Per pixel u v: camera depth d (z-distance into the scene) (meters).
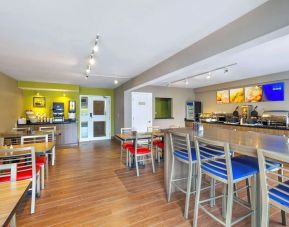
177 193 2.58
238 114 5.67
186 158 2.09
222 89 6.23
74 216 2.03
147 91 6.47
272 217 1.98
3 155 2.24
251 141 1.73
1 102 4.14
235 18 1.93
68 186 2.83
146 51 2.95
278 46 2.69
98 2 1.64
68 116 6.41
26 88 5.58
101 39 2.46
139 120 6.29
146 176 3.26
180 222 1.92
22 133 3.95
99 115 7.30
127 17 1.90
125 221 1.94
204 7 1.73
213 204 2.24
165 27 2.13
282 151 1.30
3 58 3.23
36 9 1.73
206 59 2.40
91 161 4.23
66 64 3.66
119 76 4.93
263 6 1.66
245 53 3.02
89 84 6.34
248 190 2.16
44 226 1.85
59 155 4.79
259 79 4.95
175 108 7.09
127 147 3.75
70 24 2.04
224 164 1.67
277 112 4.67
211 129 2.79
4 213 0.88
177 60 3.01
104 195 2.53
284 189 1.25
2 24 2.02
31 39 2.43
